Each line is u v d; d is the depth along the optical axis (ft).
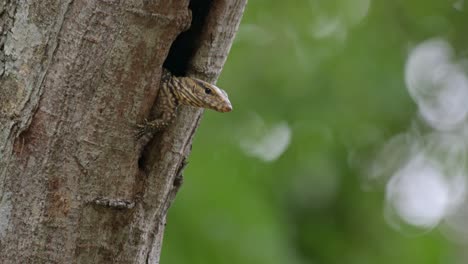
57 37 25.86
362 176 56.90
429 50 58.13
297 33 53.72
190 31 28.40
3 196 26.13
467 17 58.49
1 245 26.21
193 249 42.11
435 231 58.75
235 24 28.37
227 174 45.42
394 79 53.78
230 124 49.06
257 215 44.50
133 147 26.68
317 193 53.98
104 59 25.81
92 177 26.40
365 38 54.80
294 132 52.90
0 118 26.09
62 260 26.50
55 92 25.89
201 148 46.42
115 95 26.07
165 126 27.40
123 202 26.81
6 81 26.13
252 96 51.16
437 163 60.54
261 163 50.11
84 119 26.03
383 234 57.06
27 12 26.05
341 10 55.21
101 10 25.59
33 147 26.03
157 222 29.01
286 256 45.01
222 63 29.04
